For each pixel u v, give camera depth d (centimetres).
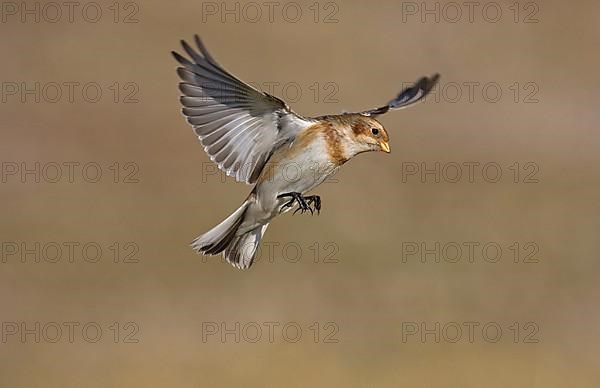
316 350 1448
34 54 2280
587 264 1681
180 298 1541
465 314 1539
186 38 2386
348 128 840
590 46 2448
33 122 2042
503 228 1797
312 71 2286
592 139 2122
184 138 2027
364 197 1858
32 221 1734
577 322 1540
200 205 1803
